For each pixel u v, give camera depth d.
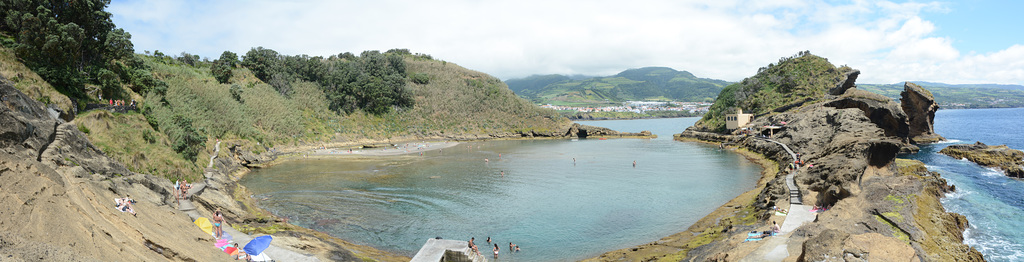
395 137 184.00
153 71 108.62
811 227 41.00
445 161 111.88
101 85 76.69
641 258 40.78
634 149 145.00
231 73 150.75
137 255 23.94
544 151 140.62
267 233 44.38
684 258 39.41
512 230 51.56
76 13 78.88
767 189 64.62
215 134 103.12
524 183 79.94
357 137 171.75
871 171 69.44
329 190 72.75
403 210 59.91
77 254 19.06
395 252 44.09
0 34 68.50
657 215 57.69
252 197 67.81
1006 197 63.06
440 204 63.38
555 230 51.53
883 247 28.95
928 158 108.19
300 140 143.62
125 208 30.45
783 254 34.28
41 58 67.69
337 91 184.88
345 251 41.16
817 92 175.75
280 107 149.00
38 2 73.44
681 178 85.19
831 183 56.84
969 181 75.88
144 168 60.72
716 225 51.44
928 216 47.00
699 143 164.25
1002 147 101.94
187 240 31.36
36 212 20.78
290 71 181.00
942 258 37.25
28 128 40.22
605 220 55.44
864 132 91.00
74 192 27.14
